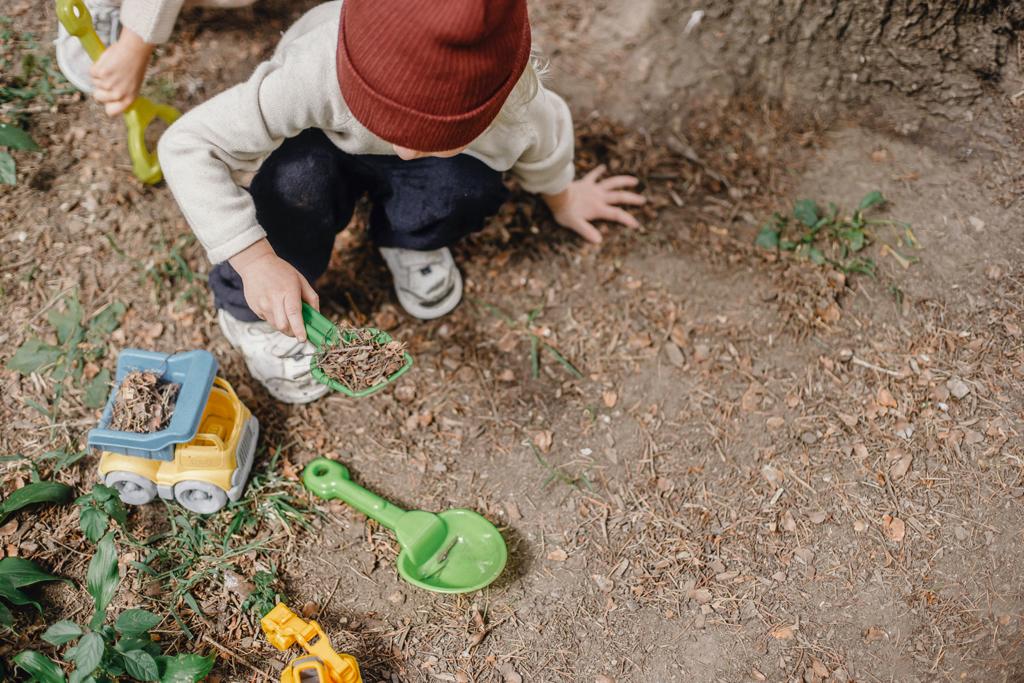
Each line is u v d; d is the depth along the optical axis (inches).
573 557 82.2
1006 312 91.8
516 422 89.7
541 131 80.5
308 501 83.9
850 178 103.1
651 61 110.3
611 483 86.1
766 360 92.3
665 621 78.8
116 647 70.5
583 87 110.7
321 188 79.2
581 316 96.0
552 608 79.5
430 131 60.4
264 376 87.7
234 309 84.3
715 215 102.4
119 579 77.2
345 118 72.4
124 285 93.4
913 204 99.8
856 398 89.3
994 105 98.8
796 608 79.0
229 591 78.4
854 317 94.0
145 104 94.3
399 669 76.0
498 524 84.0
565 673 76.3
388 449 87.6
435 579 79.4
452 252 99.5
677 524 83.7
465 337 94.7
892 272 95.8
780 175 104.8
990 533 81.1
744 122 108.7
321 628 76.2
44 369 87.9
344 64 60.2
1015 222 95.9
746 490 85.1
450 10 54.5
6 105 100.0
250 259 71.8
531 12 113.5
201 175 69.9
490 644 77.6
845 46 102.3
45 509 80.4
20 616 75.5
